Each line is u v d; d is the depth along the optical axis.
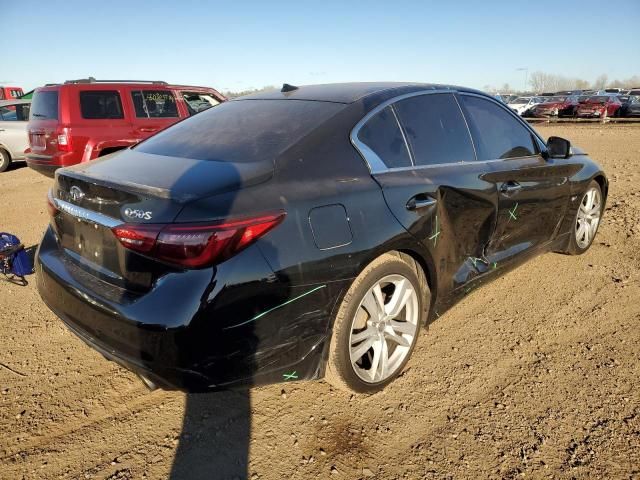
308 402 2.66
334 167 2.45
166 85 8.43
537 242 3.87
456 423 2.48
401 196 2.58
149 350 2.00
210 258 1.94
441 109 3.17
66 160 7.33
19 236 5.52
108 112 7.69
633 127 20.97
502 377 2.85
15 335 3.34
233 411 2.59
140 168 2.41
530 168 3.55
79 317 2.28
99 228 2.21
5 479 2.15
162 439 2.39
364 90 2.97
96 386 2.80
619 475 2.14
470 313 3.63
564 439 2.36
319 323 2.28
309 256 2.17
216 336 1.98
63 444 2.36
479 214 3.12
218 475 2.17
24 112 11.30
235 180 2.15
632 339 3.22
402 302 2.68
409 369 2.93
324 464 2.23
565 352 3.09
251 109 3.02
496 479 2.14
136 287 2.10
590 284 4.08
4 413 2.56
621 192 7.46
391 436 2.40
